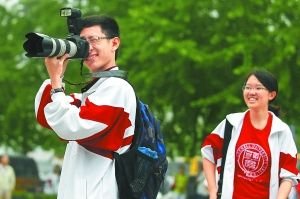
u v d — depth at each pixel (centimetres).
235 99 3180
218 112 3516
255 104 1117
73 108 783
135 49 3309
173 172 5000
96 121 783
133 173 808
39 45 771
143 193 817
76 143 817
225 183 1122
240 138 1124
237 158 1121
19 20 4519
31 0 4584
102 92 800
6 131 4666
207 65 3244
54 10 4216
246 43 3147
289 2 3203
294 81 3281
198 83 3412
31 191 5238
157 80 3409
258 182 1111
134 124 814
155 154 825
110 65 836
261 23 3266
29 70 4497
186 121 3609
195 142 3697
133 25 3359
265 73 1123
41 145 4822
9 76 4456
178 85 3438
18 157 5222
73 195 808
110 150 802
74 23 834
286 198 1106
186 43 3169
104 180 802
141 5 3475
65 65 814
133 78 3431
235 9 3197
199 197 3353
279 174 1114
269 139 1113
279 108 1167
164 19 3250
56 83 793
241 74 3183
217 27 3284
